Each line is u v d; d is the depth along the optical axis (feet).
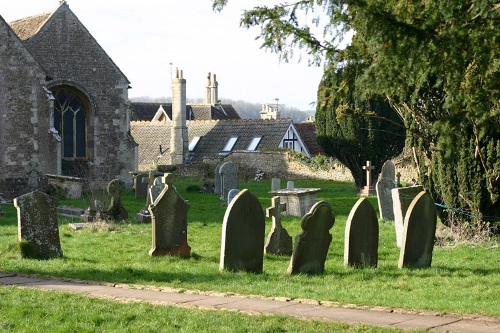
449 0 41.81
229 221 55.47
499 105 51.60
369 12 43.09
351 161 149.28
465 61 44.16
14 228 85.66
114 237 77.56
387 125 145.59
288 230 84.02
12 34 140.77
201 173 191.52
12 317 41.34
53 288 49.37
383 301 45.39
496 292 49.88
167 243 63.72
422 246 59.62
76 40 156.56
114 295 46.93
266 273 56.18
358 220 58.44
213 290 48.44
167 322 39.40
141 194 130.62
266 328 37.78
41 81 143.13
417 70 43.65
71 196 131.95
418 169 76.59
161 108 277.64
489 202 72.33
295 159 184.34
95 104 157.99
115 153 159.94
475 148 71.36
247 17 52.24
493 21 41.88
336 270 57.36
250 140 219.00
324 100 53.26
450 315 41.47
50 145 143.43
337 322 39.24
